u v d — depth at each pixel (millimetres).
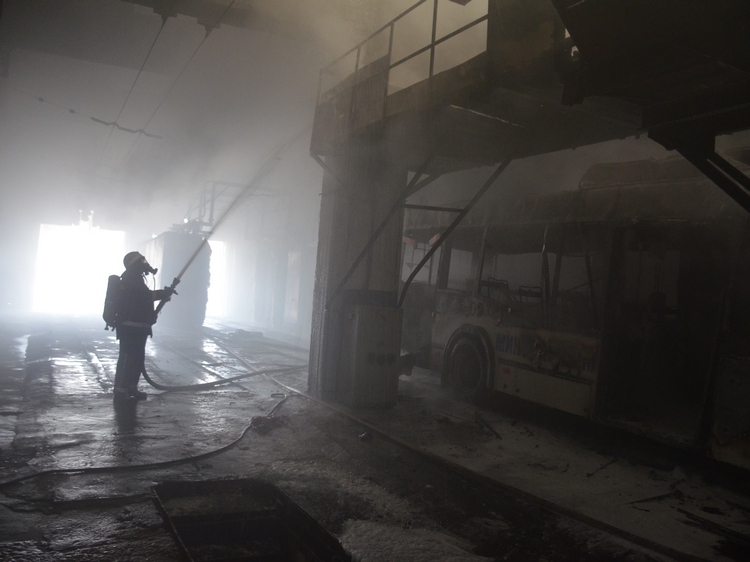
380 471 5000
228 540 4031
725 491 4996
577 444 6418
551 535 3832
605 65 3695
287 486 4441
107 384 8391
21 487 4055
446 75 5797
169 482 4293
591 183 6969
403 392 8883
